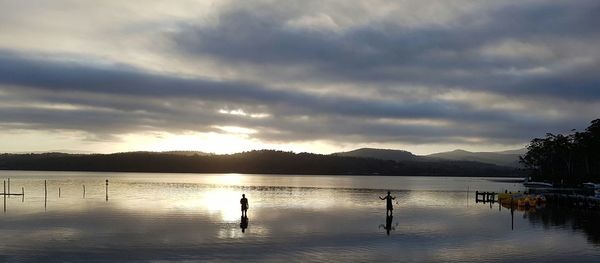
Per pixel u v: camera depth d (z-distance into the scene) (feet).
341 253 87.81
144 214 151.02
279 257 83.61
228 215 151.43
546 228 125.80
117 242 96.43
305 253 87.40
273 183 560.20
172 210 166.50
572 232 117.80
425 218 149.28
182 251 87.92
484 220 145.48
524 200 207.41
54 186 368.48
